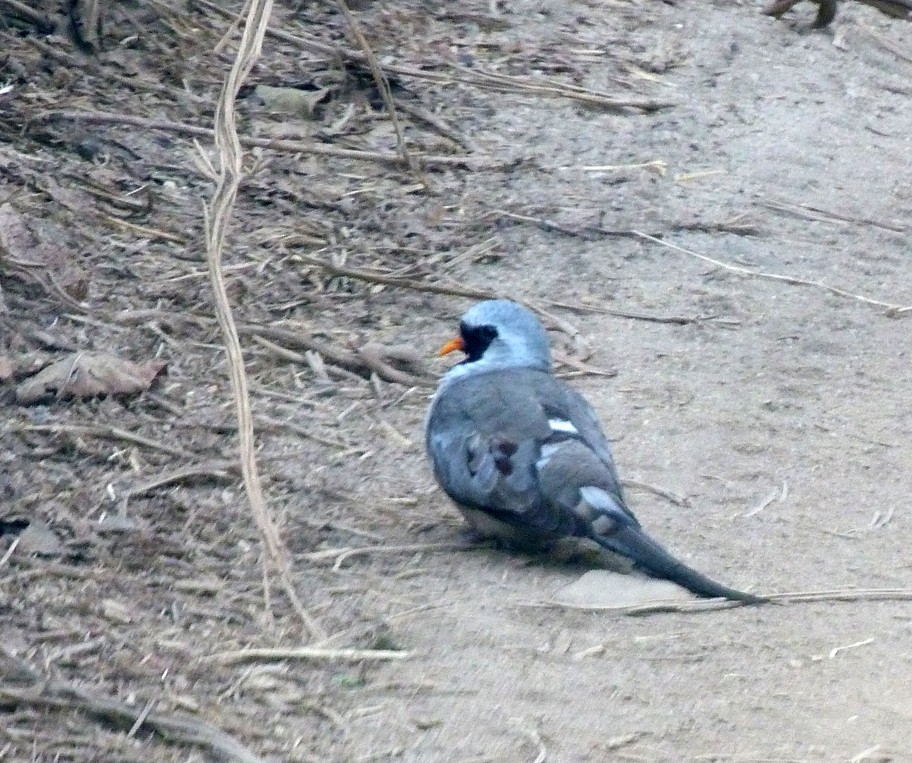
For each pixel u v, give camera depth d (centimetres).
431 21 1962
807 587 1021
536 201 1598
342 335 1325
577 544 1062
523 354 1084
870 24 2164
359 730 848
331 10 1931
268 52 1803
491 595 992
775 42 2053
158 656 892
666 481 1148
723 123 1814
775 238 1583
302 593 977
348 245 1470
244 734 832
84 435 1116
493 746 841
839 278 1517
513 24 1989
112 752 805
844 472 1177
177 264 1386
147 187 1495
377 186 1587
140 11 1789
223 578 984
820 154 1777
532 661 921
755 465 1180
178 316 1300
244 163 1580
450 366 1291
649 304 1434
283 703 865
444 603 978
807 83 1953
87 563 977
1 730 809
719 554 1057
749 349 1366
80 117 1569
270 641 922
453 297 1410
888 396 1300
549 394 1041
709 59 1970
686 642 951
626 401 1261
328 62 1795
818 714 888
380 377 1265
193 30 1802
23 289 1280
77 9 1705
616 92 1852
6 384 1163
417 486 1123
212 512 1055
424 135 1698
